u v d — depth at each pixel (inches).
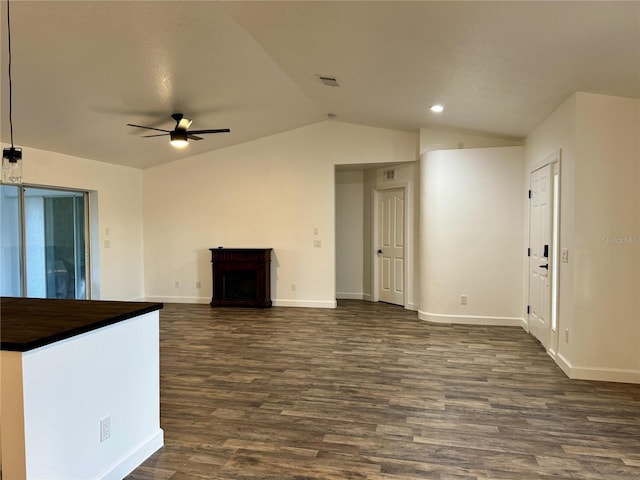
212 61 157.8
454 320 222.8
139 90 172.7
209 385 135.5
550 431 104.0
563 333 149.9
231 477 84.7
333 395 127.1
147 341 94.3
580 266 139.8
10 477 66.4
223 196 278.8
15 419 65.6
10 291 211.3
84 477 76.4
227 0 114.2
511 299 215.6
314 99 213.2
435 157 224.2
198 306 272.7
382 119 231.3
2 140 198.2
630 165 135.9
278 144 270.1
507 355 167.2
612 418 111.3
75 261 247.4
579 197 139.0
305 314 247.0
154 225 289.3
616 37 101.7
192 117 214.7
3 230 208.1
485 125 203.8
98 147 230.5
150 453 93.1
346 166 271.3
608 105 136.9
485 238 217.5
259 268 264.1
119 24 125.6
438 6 102.2
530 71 130.2
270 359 162.4
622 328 137.7
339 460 90.9
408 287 262.5
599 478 84.4
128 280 277.3
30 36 125.0
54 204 235.1
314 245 267.3
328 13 116.4
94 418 78.7
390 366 154.0
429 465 88.9
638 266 136.2
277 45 144.4
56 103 171.3
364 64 152.4
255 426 107.0
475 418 111.3
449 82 155.7
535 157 191.2
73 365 74.2
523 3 93.0
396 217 273.6
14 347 64.5
